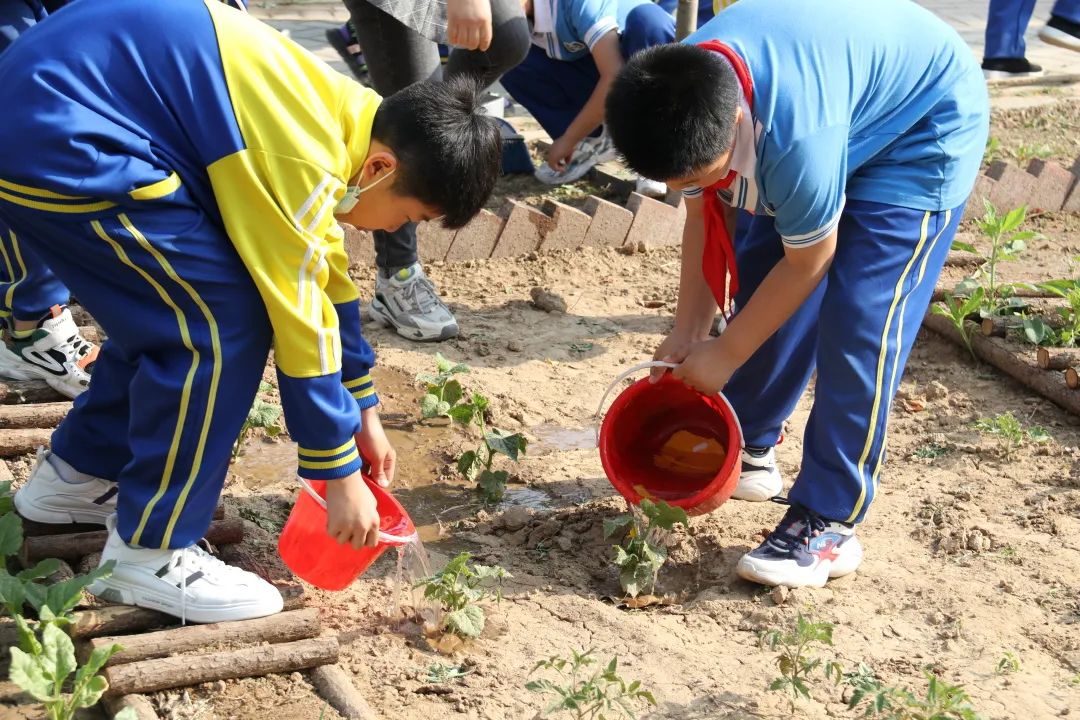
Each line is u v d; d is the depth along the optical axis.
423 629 3.22
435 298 5.04
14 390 4.07
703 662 3.14
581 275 5.75
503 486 3.92
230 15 2.69
